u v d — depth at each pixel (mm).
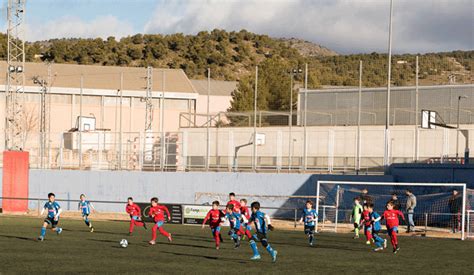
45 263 22125
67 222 44594
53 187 57719
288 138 57438
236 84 118938
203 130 60344
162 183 54594
